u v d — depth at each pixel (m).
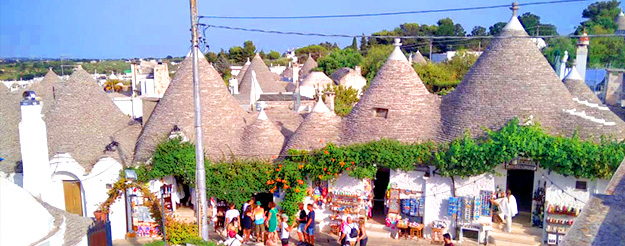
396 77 21.95
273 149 22.47
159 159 21.45
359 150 20.50
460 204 19.69
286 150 22.02
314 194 21.72
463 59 71.38
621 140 18.47
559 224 18.80
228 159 21.95
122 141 22.91
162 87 51.88
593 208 11.59
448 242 17.36
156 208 19.62
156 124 23.02
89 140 22.56
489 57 21.03
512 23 21.05
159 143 21.75
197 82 17.08
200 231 18.05
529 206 22.16
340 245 19.42
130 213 21.62
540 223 19.92
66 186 21.75
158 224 19.80
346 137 21.78
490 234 19.61
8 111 24.91
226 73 101.06
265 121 23.00
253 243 20.05
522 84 19.94
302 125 22.50
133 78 61.22
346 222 18.75
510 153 18.42
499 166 19.75
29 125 17.48
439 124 21.06
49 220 12.76
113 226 21.36
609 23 83.31
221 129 23.03
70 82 24.17
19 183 21.39
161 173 21.48
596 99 25.20
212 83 23.88
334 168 20.66
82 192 21.61
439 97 22.06
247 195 21.58
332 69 84.56
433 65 66.94
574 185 18.83
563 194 19.02
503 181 19.91
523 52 20.52
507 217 19.58
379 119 21.45
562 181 18.98
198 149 17.45
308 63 88.12
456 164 19.31
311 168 20.97
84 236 14.38
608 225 10.72
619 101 39.03
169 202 22.64
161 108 23.48
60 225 13.31
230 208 21.00
